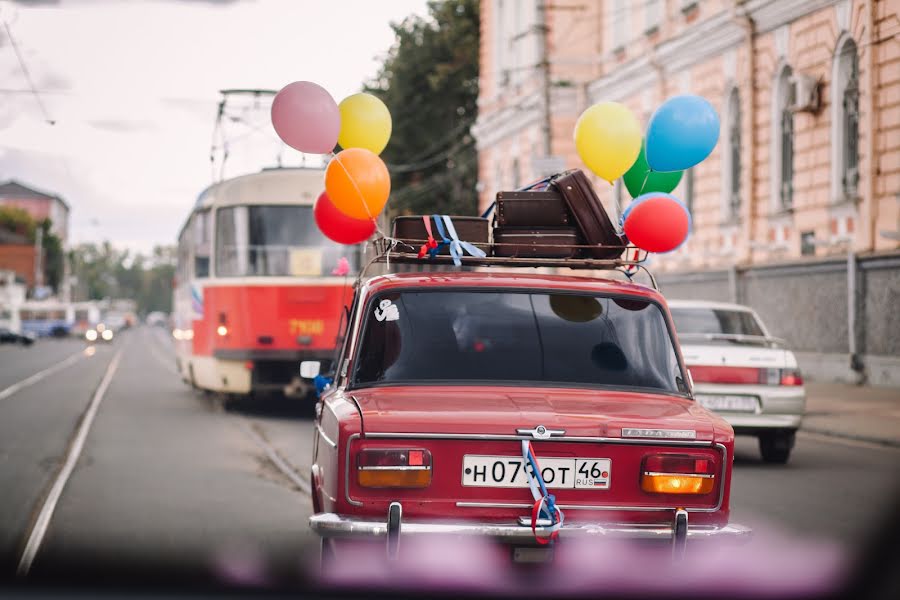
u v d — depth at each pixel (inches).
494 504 185.2
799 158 922.7
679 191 1148.5
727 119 1052.5
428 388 204.5
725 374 444.1
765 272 979.9
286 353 633.0
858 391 797.2
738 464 457.4
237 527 314.0
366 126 263.0
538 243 232.2
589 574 193.2
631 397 206.7
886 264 811.4
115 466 447.2
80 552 278.8
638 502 188.2
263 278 635.5
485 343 210.7
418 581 192.1
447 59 1956.2
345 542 186.5
